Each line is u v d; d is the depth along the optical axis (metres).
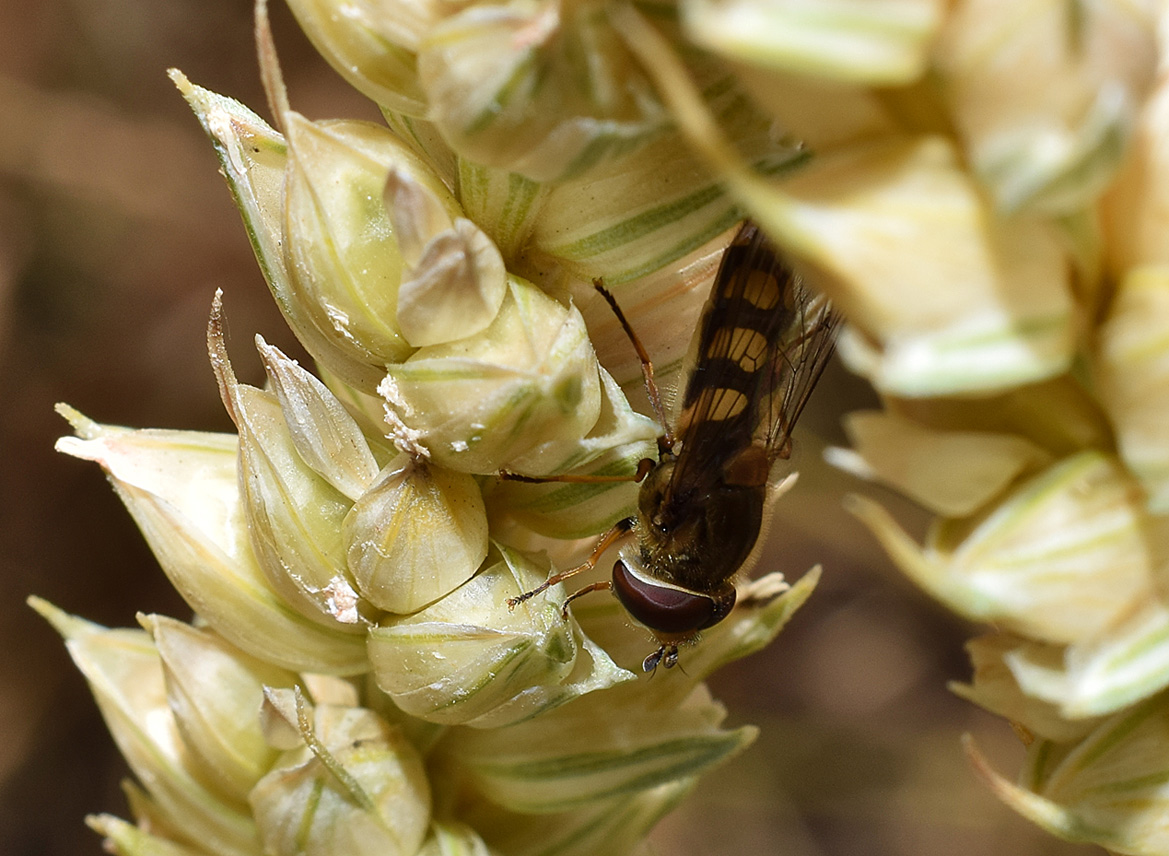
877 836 0.15
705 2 0.06
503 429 0.07
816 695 0.16
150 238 0.16
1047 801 0.07
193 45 0.17
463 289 0.07
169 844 0.08
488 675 0.07
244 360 0.16
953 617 0.16
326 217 0.07
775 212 0.06
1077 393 0.07
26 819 0.15
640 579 0.08
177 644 0.07
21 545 0.16
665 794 0.08
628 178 0.07
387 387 0.07
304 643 0.07
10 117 0.16
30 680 0.16
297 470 0.07
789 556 0.16
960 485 0.07
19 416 0.16
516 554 0.07
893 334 0.06
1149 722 0.07
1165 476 0.06
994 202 0.06
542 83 0.07
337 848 0.07
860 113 0.06
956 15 0.06
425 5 0.07
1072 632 0.07
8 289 0.16
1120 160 0.06
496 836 0.08
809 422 0.15
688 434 0.08
